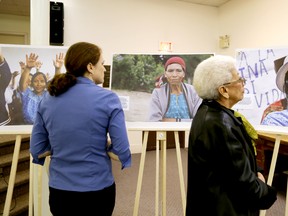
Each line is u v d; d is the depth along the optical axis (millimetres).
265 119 1653
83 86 1111
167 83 1824
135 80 1855
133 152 4980
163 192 1871
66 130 1071
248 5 4773
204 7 5516
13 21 6465
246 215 1012
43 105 1167
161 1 5094
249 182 923
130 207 2672
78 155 1084
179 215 2518
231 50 5305
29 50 1808
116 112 1114
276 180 3168
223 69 1035
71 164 1097
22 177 2830
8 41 6531
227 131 948
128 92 1839
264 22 4422
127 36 4855
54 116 1096
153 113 1797
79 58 1126
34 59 1797
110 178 1171
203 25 5535
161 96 1814
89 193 1091
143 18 4961
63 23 4324
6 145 3055
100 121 1081
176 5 5242
